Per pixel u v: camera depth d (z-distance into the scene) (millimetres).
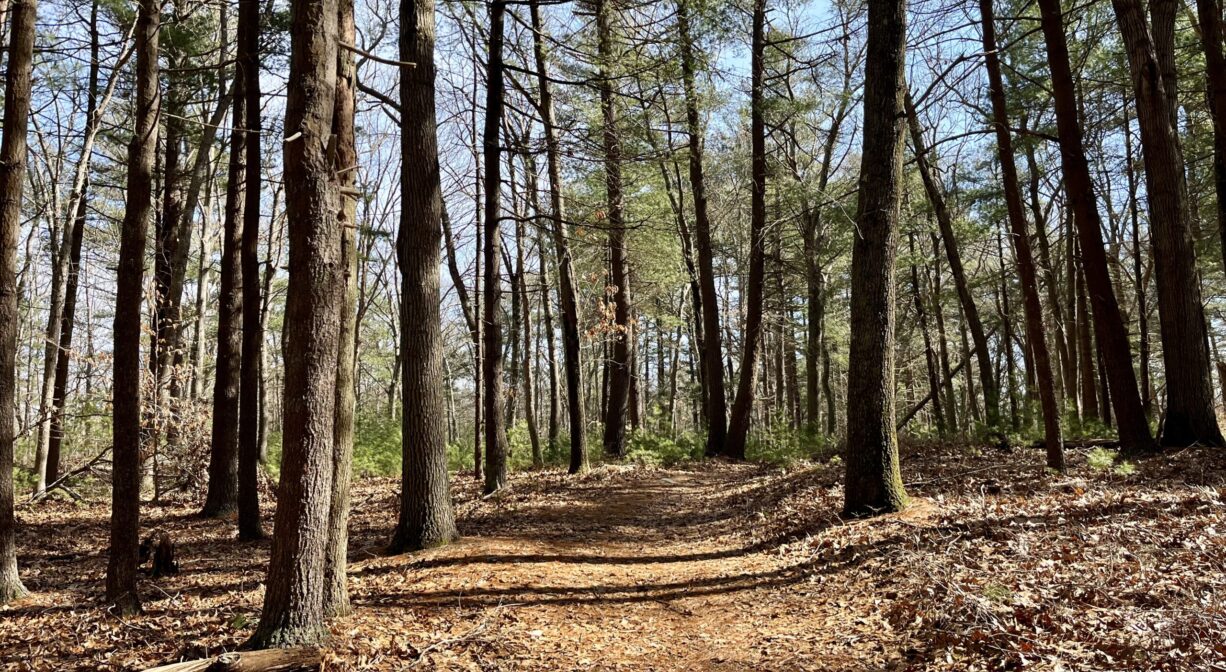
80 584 8172
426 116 8461
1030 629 4430
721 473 17562
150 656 5293
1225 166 11289
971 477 9984
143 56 6277
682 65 11938
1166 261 10625
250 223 10266
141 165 6246
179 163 17656
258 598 6836
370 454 20484
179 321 16938
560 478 15375
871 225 8672
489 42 11656
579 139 11312
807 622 5656
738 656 5145
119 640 5695
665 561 8281
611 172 13766
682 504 12656
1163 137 10641
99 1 13242
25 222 16672
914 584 5691
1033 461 10992
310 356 4965
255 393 10609
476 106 15898
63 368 16609
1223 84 11086
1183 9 13641
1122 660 3846
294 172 4891
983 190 20391
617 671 4930
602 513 11328
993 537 6586
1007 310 23484
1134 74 10883
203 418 15312
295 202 4914
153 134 6328
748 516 10484
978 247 25469
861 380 8633
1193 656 3773
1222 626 4004
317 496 5074
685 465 18781
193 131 16109
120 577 6387
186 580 7973
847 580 6430
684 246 24281
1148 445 10586
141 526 12086
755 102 17734
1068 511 7172
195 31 14492
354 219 5707
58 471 16766
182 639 5578
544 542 8797
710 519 11000
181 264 16969
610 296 18375
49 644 5781
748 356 20062
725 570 7656
